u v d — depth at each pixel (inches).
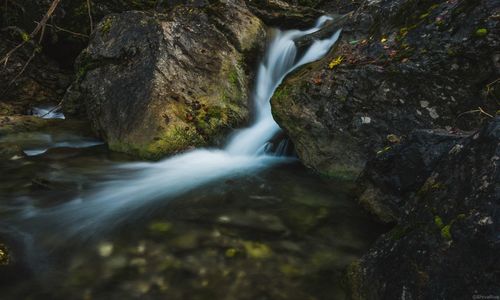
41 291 104.8
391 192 139.9
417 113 166.7
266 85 274.5
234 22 270.5
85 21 366.0
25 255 120.9
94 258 120.3
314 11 327.6
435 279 81.7
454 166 97.5
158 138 207.9
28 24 359.3
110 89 237.9
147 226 139.9
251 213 150.6
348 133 178.9
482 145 91.3
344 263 120.6
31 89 337.7
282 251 126.0
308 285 110.0
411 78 171.0
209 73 241.1
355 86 182.5
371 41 197.5
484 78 156.7
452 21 168.7
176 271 114.9
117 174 191.5
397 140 162.4
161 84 222.5
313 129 186.4
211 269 116.1
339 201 161.0
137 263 118.3
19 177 182.2
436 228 88.7
